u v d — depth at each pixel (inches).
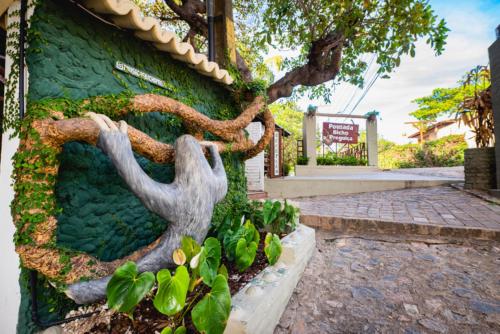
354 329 78.1
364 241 153.4
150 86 102.6
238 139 136.7
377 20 196.4
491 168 256.1
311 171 493.0
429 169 574.9
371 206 227.0
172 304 50.3
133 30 89.4
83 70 77.7
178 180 75.2
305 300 94.1
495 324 78.1
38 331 65.8
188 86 124.3
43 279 67.2
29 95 66.2
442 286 100.0
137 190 63.9
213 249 73.4
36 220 57.3
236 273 96.2
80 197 76.5
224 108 155.3
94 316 71.4
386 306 89.2
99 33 82.8
